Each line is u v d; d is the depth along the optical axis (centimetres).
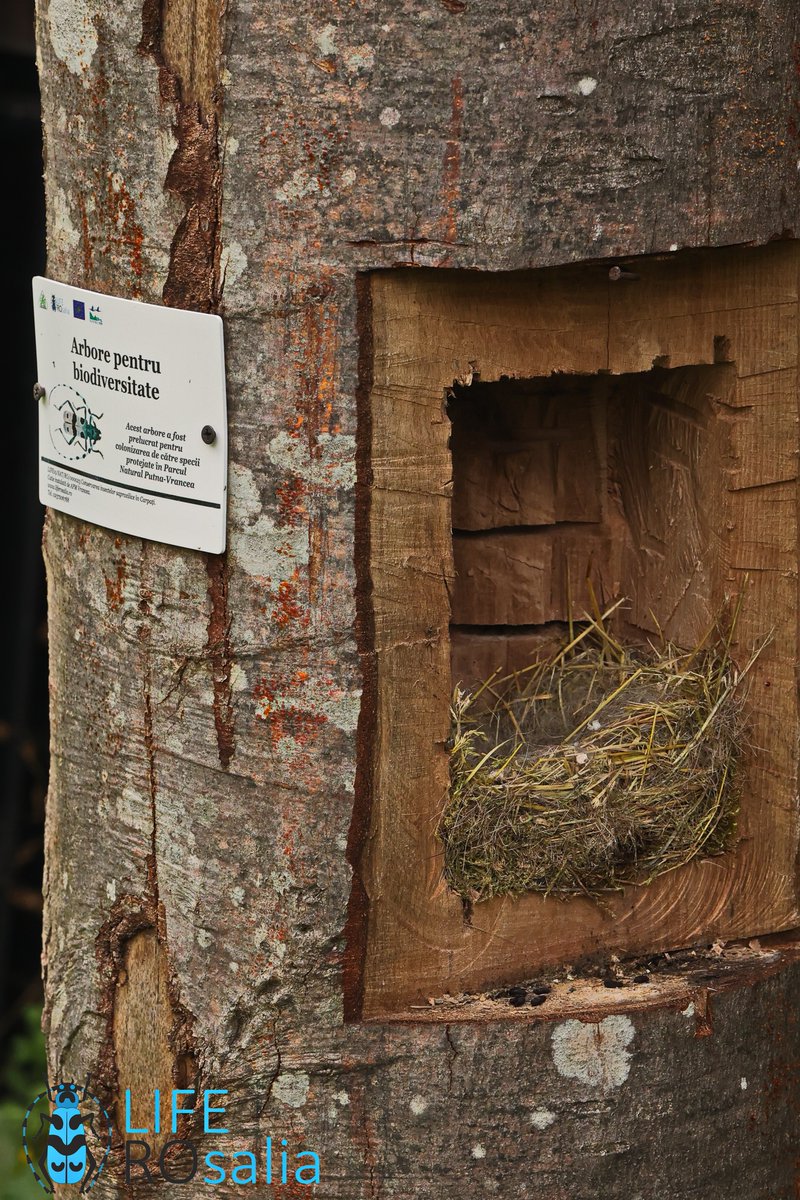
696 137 206
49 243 230
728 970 235
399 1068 218
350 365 205
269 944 219
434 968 225
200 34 203
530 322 213
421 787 220
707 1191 231
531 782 233
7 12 414
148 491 218
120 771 232
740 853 242
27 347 438
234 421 209
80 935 242
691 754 239
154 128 207
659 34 202
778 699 238
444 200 200
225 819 221
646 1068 224
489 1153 221
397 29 197
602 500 272
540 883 229
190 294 208
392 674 214
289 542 210
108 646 229
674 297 219
